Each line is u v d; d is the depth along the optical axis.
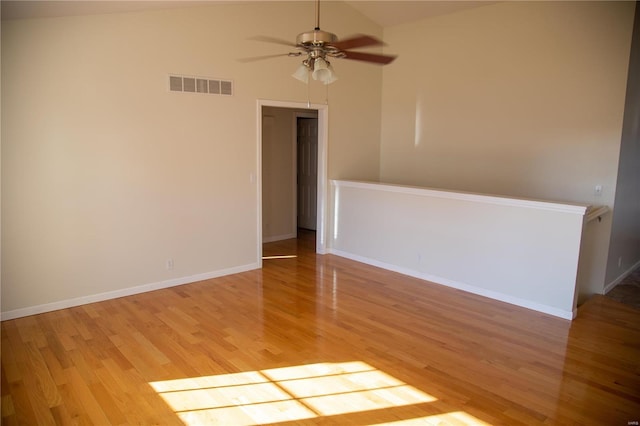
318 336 3.50
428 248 4.95
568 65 4.69
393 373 2.95
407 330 3.63
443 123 5.95
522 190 5.23
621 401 2.63
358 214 5.75
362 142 6.44
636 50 4.43
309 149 7.54
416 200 5.02
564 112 4.77
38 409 2.52
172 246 4.68
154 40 4.30
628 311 4.11
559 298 3.94
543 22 4.85
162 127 4.45
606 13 4.36
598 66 4.46
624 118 4.40
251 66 5.06
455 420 2.45
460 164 5.82
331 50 3.00
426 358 3.16
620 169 4.52
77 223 4.03
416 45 6.13
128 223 4.34
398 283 4.87
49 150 3.80
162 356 3.16
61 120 3.83
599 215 4.26
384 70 6.57
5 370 2.94
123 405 2.57
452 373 2.95
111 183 4.18
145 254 4.49
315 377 2.90
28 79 3.63
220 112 4.86
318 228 6.16
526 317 3.92
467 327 3.70
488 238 4.39
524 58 5.05
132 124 4.25
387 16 6.07
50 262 3.92
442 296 4.46
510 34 5.15
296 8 5.36
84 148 3.99
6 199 3.63
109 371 2.95
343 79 6.05
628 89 4.36
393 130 6.55
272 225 6.97
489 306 4.19
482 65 5.45
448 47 5.78
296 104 5.54
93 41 3.93
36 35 3.63
